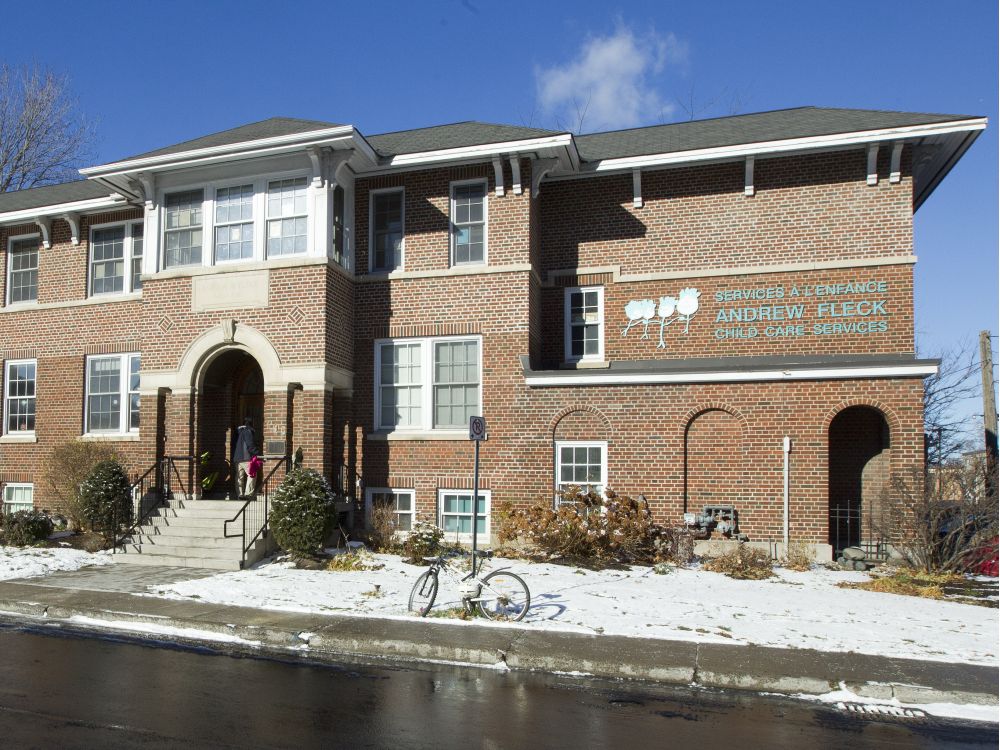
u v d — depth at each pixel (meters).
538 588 12.44
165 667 8.38
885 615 11.05
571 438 16.48
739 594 12.30
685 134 19.16
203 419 18.41
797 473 15.30
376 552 15.73
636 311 17.81
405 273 17.61
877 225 16.59
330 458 16.70
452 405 17.34
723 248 17.41
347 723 6.63
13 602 11.37
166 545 15.07
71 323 20.58
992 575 14.29
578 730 6.57
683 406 15.91
